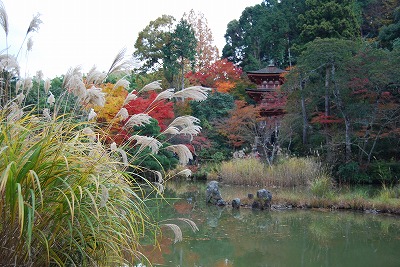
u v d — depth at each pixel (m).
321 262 6.79
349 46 20.41
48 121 3.02
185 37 30.45
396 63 18.94
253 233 8.85
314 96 22.05
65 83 3.11
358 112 19.67
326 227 9.71
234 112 25.02
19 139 2.64
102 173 2.82
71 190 2.30
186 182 20.89
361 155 20.25
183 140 22.67
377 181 19.89
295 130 23.77
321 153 21.80
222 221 10.18
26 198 2.45
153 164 16.02
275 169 18.36
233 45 44.81
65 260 2.70
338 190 16.11
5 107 2.79
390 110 19.59
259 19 41.59
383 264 6.75
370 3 36.72
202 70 34.38
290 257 7.03
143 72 33.53
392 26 26.70
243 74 35.53
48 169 2.54
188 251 7.00
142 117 3.42
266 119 24.69
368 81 19.42
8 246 2.51
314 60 20.75
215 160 24.67
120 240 2.92
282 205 12.73
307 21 31.28
